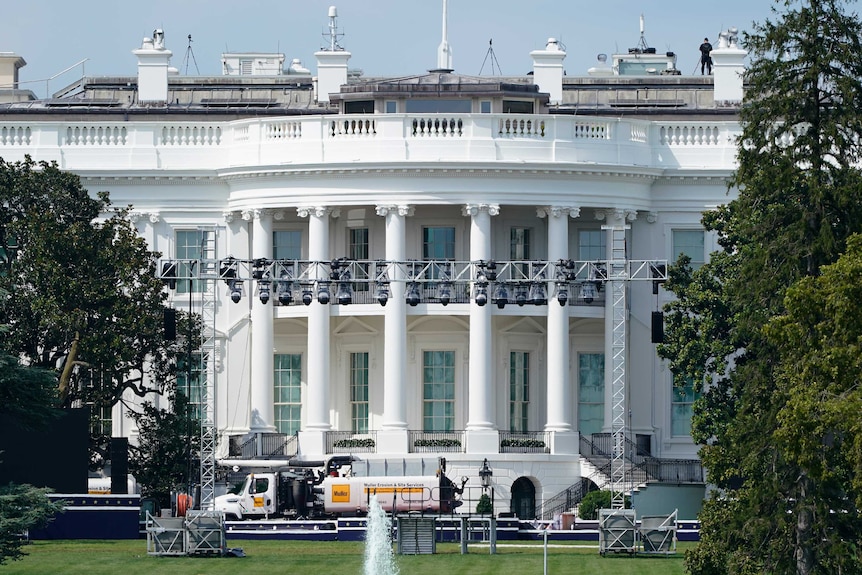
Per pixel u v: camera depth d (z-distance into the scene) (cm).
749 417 11469
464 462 15438
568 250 15788
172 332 13512
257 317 15812
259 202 15788
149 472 14600
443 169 15500
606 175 15675
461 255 15838
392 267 15438
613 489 14612
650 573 11681
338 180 15600
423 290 15712
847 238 10531
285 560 12150
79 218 14838
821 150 11562
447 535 13475
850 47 11550
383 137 15562
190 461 14612
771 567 11150
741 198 11962
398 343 15588
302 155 15625
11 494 11619
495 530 12675
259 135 15812
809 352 10150
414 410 15875
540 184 15600
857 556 11025
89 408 14200
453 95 15888
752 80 11769
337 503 14500
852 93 11481
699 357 14300
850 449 9988
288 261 13300
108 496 13300
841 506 11162
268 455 15638
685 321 14438
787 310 10744
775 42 11638
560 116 15638
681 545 13100
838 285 9881
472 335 15612
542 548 12975
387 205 15550
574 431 15675
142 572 11638
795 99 11600
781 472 11231
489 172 15512
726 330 14325
